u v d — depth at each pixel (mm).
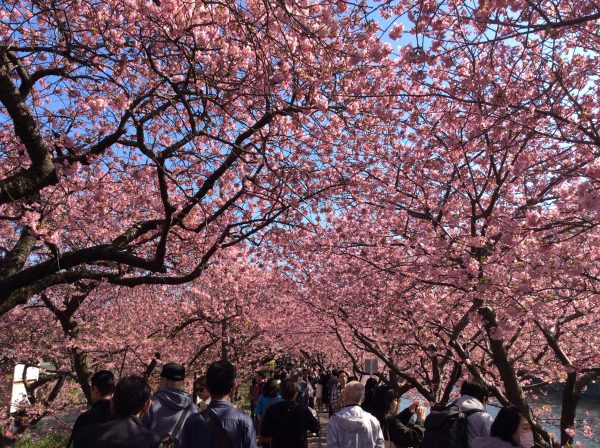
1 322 12398
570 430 8117
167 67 7469
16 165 7773
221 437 3525
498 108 6027
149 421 4273
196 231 6883
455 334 8594
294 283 14586
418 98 7734
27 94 6246
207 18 5977
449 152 7492
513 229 6379
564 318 9477
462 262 7617
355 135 8047
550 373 11711
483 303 7473
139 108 7383
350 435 4672
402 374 11211
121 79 7172
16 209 7934
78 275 6352
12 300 5777
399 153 8516
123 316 15008
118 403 2998
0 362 12023
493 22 3854
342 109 7266
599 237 6535
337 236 10867
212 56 6996
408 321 11195
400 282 9945
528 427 3441
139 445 2830
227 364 3811
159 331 15227
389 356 13641
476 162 8352
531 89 6691
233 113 8188
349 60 6133
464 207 8727
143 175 8406
